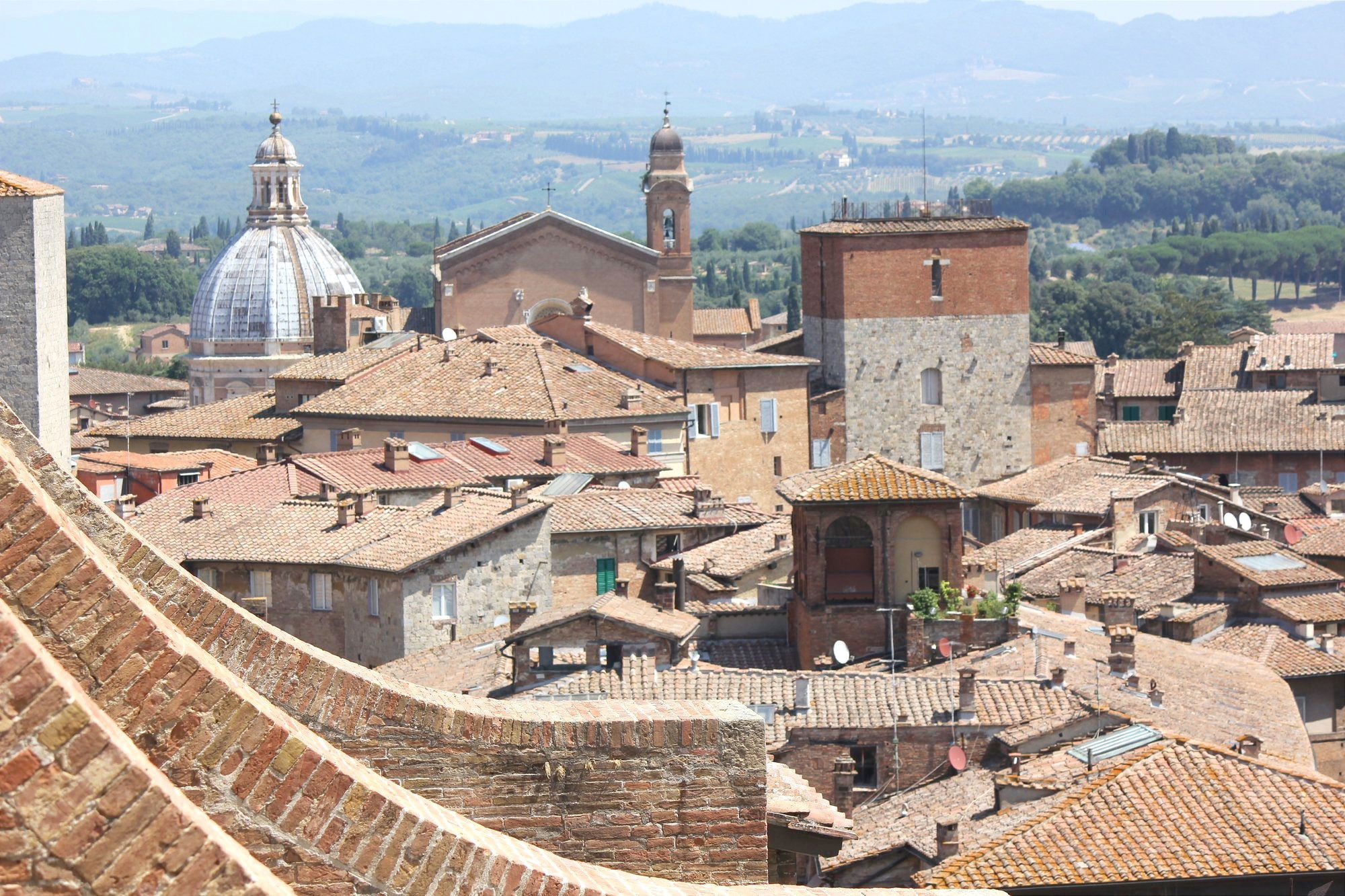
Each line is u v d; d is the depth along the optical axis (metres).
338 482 117.62
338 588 100.56
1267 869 50.84
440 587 97.81
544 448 128.88
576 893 19.95
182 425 161.00
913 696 69.56
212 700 18.12
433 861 19.08
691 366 154.88
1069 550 111.50
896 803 63.97
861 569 84.56
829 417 172.38
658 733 26.92
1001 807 58.91
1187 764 55.59
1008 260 176.50
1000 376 176.88
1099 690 69.62
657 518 110.50
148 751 17.80
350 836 18.67
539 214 199.75
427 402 146.75
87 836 14.20
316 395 158.75
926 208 179.00
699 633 89.50
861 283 173.75
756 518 112.94
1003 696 69.12
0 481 17.30
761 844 27.02
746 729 27.12
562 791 26.61
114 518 25.06
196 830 14.53
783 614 89.81
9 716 14.07
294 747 18.53
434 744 26.03
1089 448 179.00
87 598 17.55
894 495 83.88
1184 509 125.19
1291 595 93.25
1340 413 183.12
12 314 70.00
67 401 76.31
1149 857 51.62
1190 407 185.62
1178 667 77.19
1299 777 54.84
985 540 149.50
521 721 26.45
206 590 25.19
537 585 103.06
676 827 26.89
